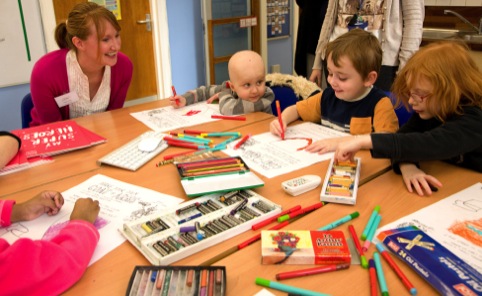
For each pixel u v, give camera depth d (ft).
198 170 3.53
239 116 5.30
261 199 3.10
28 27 9.47
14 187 3.51
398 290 2.20
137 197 3.25
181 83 12.98
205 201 3.11
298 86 6.33
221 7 12.61
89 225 2.64
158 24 11.96
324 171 3.61
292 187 3.20
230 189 3.17
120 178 3.62
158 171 3.75
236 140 4.42
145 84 12.60
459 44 3.51
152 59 12.49
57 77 5.41
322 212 2.98
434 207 2.98
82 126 4.99
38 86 5.40
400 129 4.01
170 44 12.34
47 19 9.70
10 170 3.81
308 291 2.18
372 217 2.84
